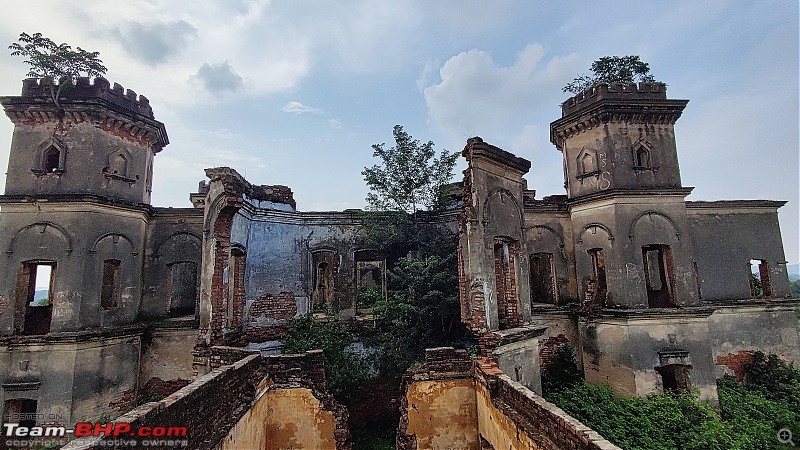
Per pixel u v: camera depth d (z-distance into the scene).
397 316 13.84
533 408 6.58
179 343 14.49
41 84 13.23
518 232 12.59
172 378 14.25
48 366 11.82
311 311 16.27
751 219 17.98
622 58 16.44
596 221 15.18
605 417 11.50
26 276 12.82
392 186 16.08
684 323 13.69
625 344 13.48
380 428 13.45
